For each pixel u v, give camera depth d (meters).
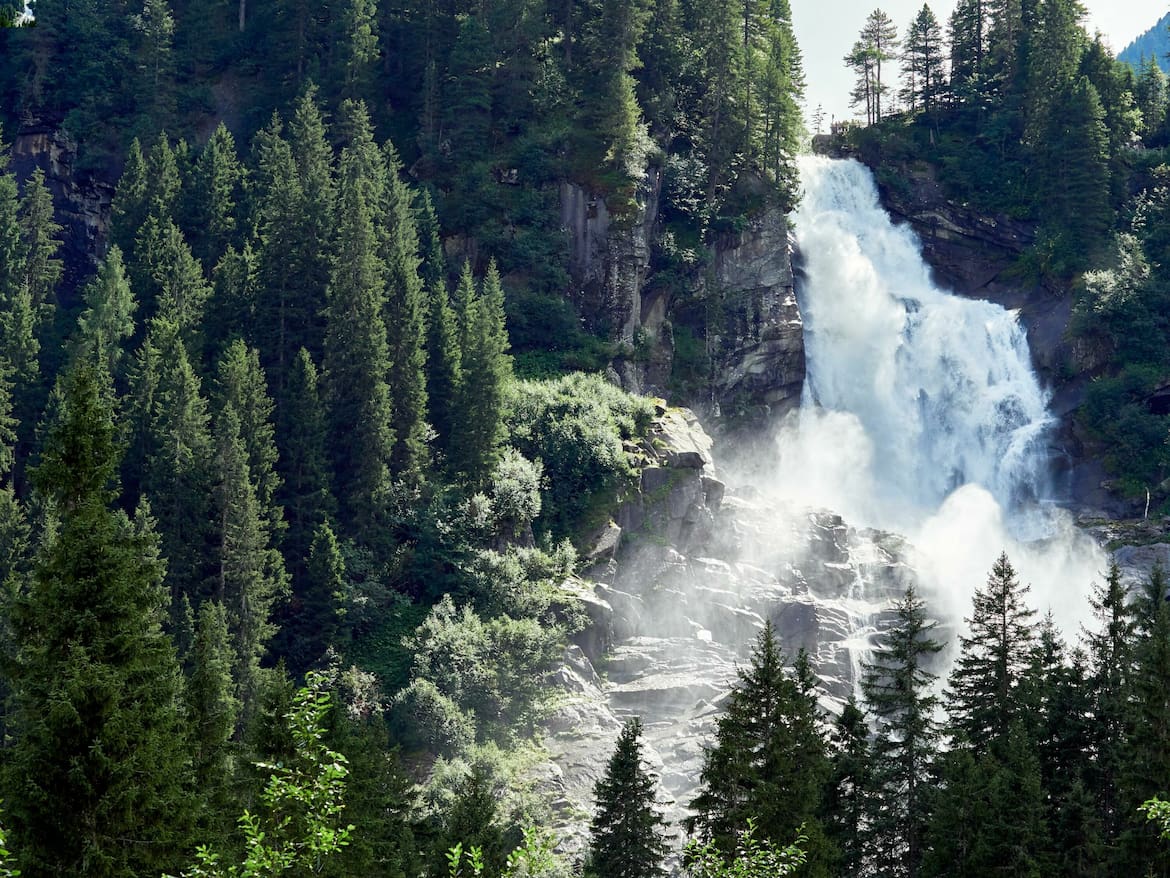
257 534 104.56
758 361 156.75
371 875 67.75
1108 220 177.88
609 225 149.88
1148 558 144.75
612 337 148.12
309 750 44.88
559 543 118.94
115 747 51.84
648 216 153.38
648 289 152.50
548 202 151.50
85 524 54.03
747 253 159.00
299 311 125.38
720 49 161.12
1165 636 75.06
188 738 66.12
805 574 129.38
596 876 73.31
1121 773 72.94
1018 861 70.12
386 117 164.12
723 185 161.12
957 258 185.12
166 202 141.25
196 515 105.56
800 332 158.50
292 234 126.56
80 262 161.62
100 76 168.12
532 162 152.25
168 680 56.16
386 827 71.88
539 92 157.88
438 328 129.25
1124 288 166.50
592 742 102.12
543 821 94.19
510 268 147.88
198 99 167.88
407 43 167.25
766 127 164.38
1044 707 81.69
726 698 109.19
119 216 142.50
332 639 106.19
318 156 145.62
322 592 107.12
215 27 176.75
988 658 83.81
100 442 54.94
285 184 130.38
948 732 79.56
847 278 173.62
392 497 116.31
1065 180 178.12
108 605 53.94
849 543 135.25
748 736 72.94
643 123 160.75
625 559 121.44
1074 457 162.12
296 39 167.38
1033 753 75.94
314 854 43.12
